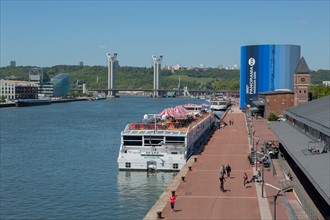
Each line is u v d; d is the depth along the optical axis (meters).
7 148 133.62
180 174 81.50
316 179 46.84
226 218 54.88
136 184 84.19
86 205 72.19
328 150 63.62
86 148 133.38
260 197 64.31
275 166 85.38
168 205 60.97
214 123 175.00
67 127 199.38
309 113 88.62
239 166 88.75
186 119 119.88
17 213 68.56
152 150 91.88
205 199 63.91
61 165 106.06
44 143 144.75
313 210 51.75
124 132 93.38
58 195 78.44
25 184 87.00
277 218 53.72
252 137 123.06
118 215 67.00
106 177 91.88
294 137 83.50
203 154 104.25
